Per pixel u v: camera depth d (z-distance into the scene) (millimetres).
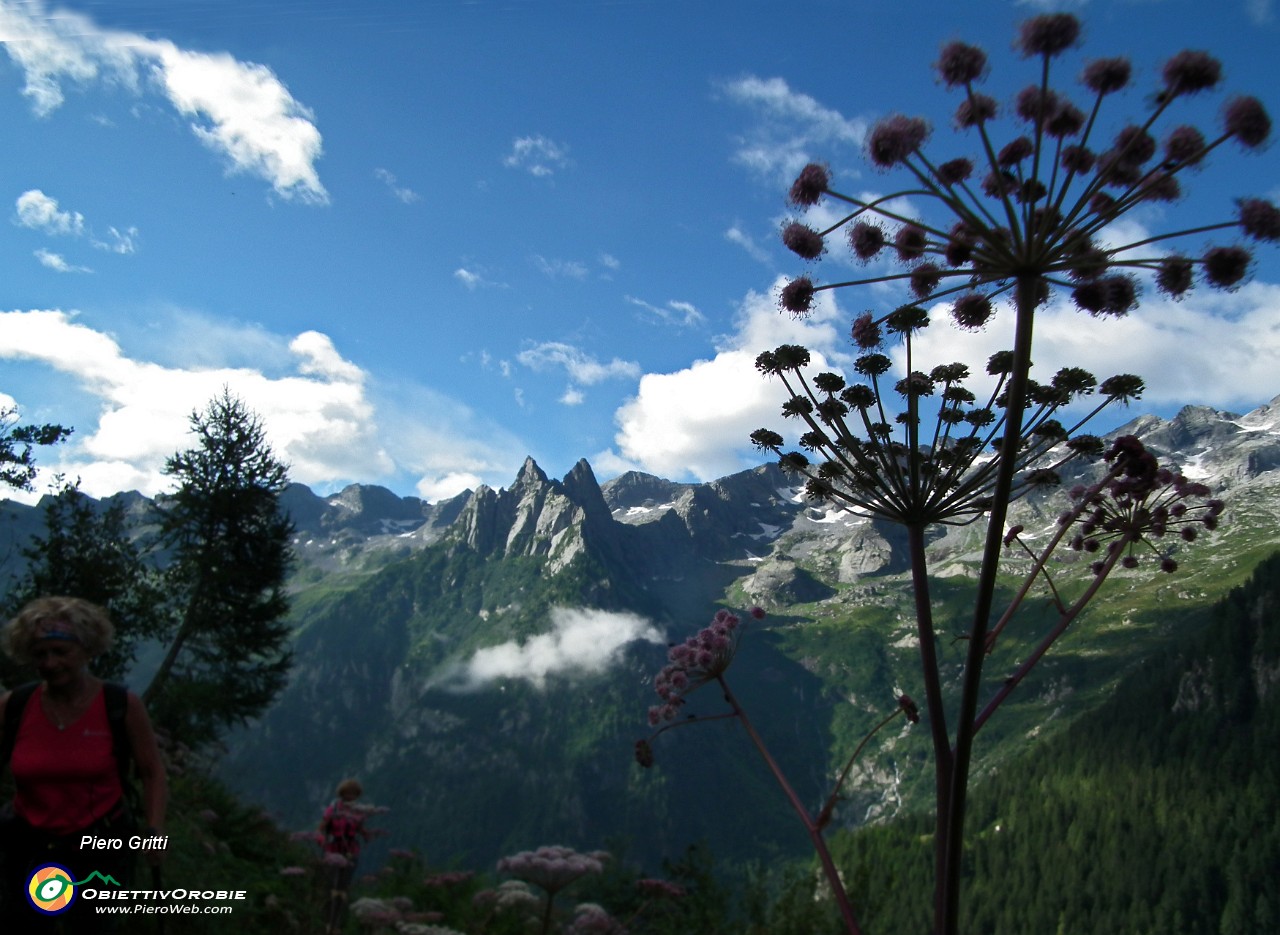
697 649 6418
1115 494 5824
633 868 15125
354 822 10500
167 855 11047
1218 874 164250
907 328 5949
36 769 5270
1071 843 182625
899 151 4773
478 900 11539
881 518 6129
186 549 36156
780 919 11867
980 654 5070
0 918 5246
